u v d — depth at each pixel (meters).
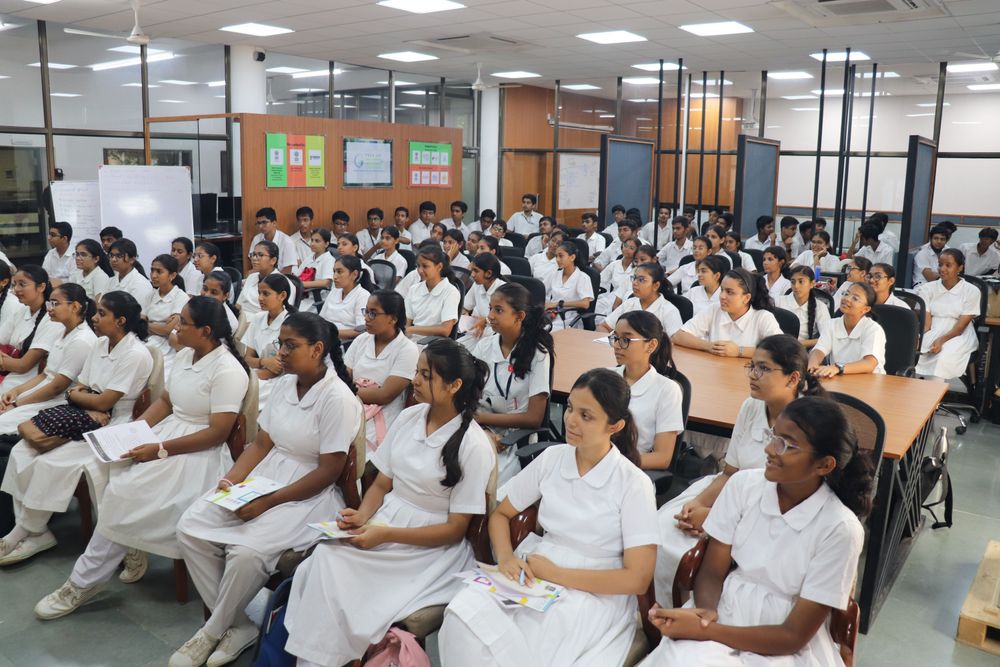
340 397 2.62
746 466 2.55
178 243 6.02
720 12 6.69
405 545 2.31
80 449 3.16
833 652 1.84
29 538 3.21
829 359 4.18
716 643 1.80
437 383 2.29
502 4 6.62
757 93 11.77
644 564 1.97
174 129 8.78
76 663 2.54
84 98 8.01
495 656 1.87
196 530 2.55
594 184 13.02
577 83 11.79
